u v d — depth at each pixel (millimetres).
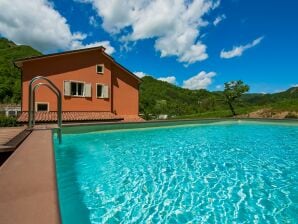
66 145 8875
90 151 8570
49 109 17156
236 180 5469
